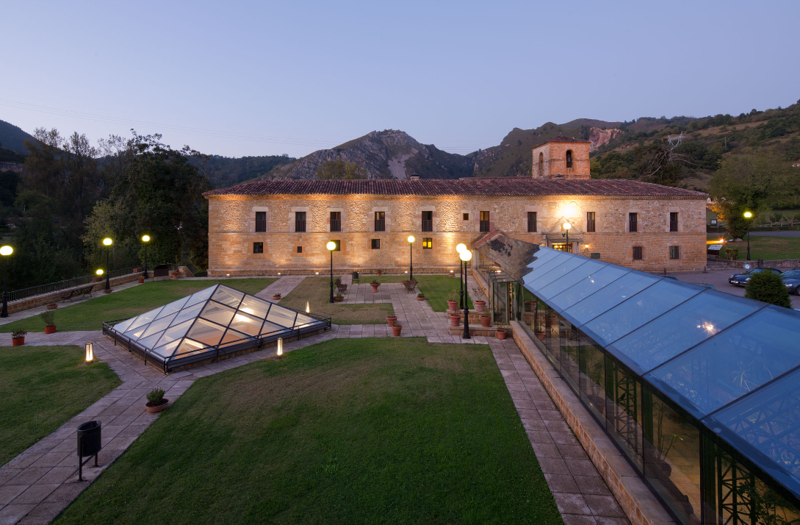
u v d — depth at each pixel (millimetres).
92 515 6500
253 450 8391
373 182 42594
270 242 38000
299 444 8609
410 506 6645
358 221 38656
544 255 17625
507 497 6816
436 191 39531
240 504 6742
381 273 38594
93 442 7504
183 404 10648
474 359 14094
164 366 12773
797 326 5230
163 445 8609
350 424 9461
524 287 14531
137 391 11508
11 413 10172
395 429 9188
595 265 12633
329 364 13672
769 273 16594
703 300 7188
